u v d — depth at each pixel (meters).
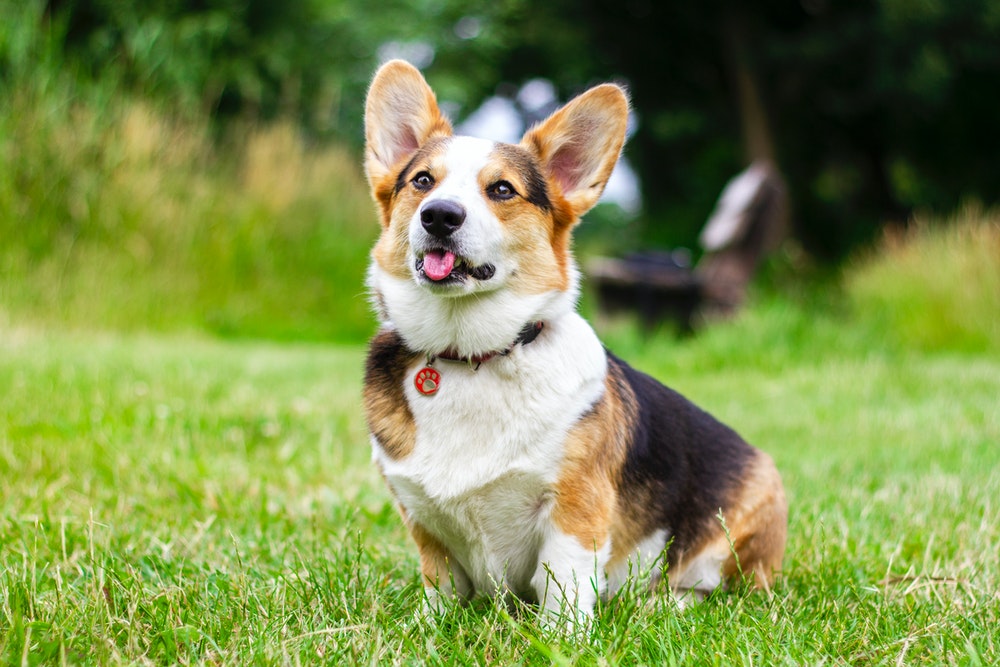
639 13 20.64
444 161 3.10
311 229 11.52
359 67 17.33
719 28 19.92
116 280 9.23
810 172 21.41
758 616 2.84
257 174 11.25
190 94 11.92
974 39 17.66
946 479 4.55
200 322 9.91
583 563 2.77
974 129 20.45
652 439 3.15
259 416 5.45
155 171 9.90
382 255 3.14
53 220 9.11
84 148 9.38
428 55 20.92
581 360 2.88
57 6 12.98
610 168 3.24
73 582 2.88
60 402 5.27
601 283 11.43
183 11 13.95
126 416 5.15
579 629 2.59
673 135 20.73
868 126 20.91
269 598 2.78
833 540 3.64
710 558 3.27
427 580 2.94
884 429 6.04
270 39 15.00
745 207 11.40
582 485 2.77
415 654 2.45
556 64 21.89
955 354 9.74
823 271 17.61
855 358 9.14
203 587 2.90
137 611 2.62
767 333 9.73
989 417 6.20
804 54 18.44
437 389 2.83
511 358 2.82
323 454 4.78
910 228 13.02
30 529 3.33
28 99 9.23
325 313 11.36
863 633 2.61
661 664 2.35
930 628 2.63
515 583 3.00
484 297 2.87
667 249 20.78
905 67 17.80
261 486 4.15
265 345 9.57
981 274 10.48
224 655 2.36
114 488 3.99
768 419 6.50
